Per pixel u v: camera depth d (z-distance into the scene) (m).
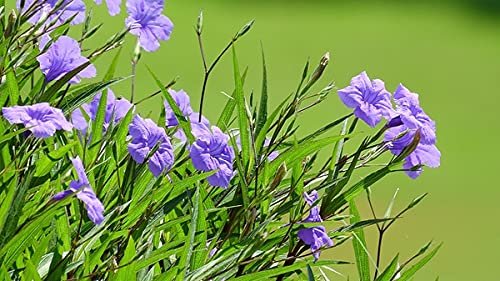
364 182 1.58
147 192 1.52
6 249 1.37
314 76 1.57
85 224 1.48
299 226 1.53
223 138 1.51
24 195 1.40
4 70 1.53
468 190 6.21
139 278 1.47
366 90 1.58
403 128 1.60
